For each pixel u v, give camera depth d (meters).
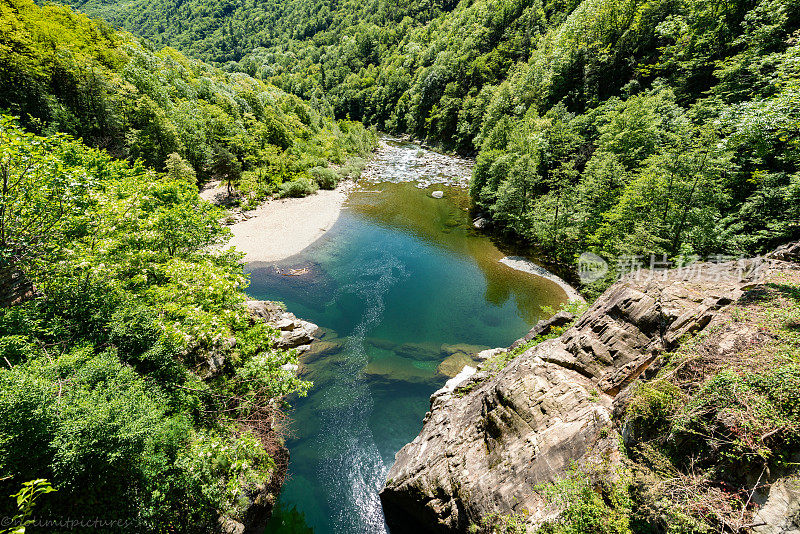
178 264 13.56
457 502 10.24
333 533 12.71
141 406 8.49
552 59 59.66
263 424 14.09
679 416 6.68
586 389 10.02
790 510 5.05
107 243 11.44
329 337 23.20
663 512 6.13
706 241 19.53
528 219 36.06
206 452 9.74
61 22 51.19
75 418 7.14
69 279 9.95
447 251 36.41
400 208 47.88
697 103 28.20
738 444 5.74
